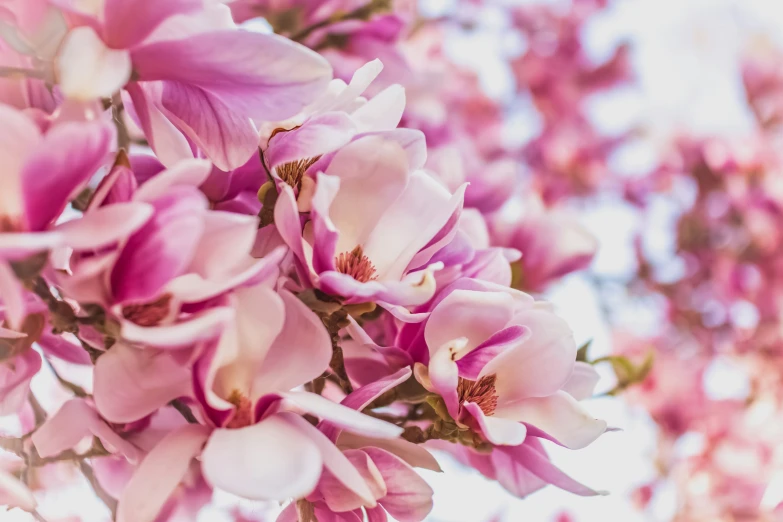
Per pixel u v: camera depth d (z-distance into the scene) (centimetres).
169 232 97
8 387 105
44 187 96
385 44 137
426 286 102
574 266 148
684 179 283
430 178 107
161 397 101
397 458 104
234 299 98
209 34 99
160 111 104
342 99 106
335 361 109
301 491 96
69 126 95
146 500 99
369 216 106
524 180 282
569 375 108
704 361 267
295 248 102
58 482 112
